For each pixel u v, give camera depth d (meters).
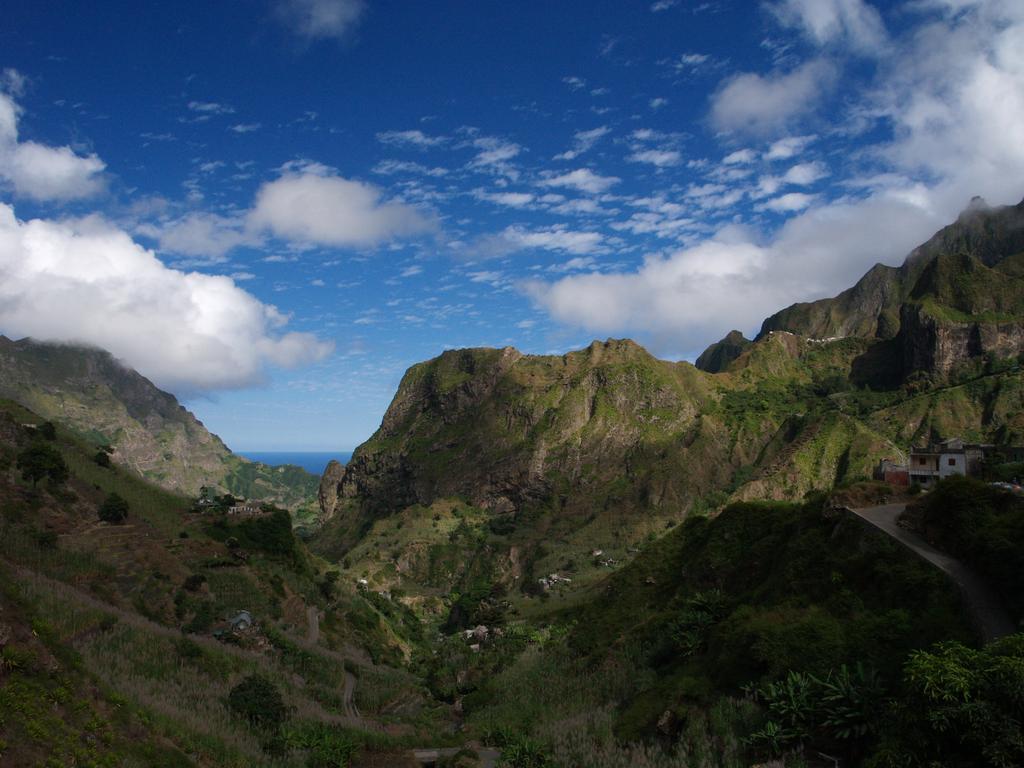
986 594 39.22
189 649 62.56
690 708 46.88
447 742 63.09
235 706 54.53
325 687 77.56
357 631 107.75
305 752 52.59
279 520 122.25
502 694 74.06
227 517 118.50
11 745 29.03
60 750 30.58
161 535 98.75
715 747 41.75
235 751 44.81
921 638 38.94
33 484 91.44
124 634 61.06
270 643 82.81
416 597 196.25
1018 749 27.48
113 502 95.50
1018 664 29.08
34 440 107.88
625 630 76.50
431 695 89.38
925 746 29.98
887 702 35.59
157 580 83.31
